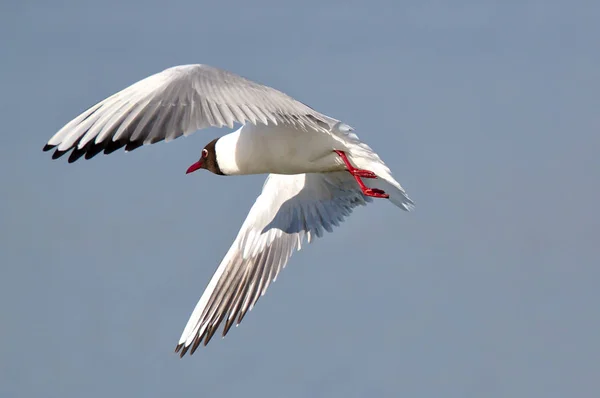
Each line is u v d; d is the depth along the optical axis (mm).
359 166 11117
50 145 8422
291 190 13016
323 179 12836
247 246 13078
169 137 8602
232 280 13094
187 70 8969
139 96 8680
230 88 9047
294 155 11234
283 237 13055
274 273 13055
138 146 8539
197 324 12977
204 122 8742
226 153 11766
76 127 8469
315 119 10656
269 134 11203
